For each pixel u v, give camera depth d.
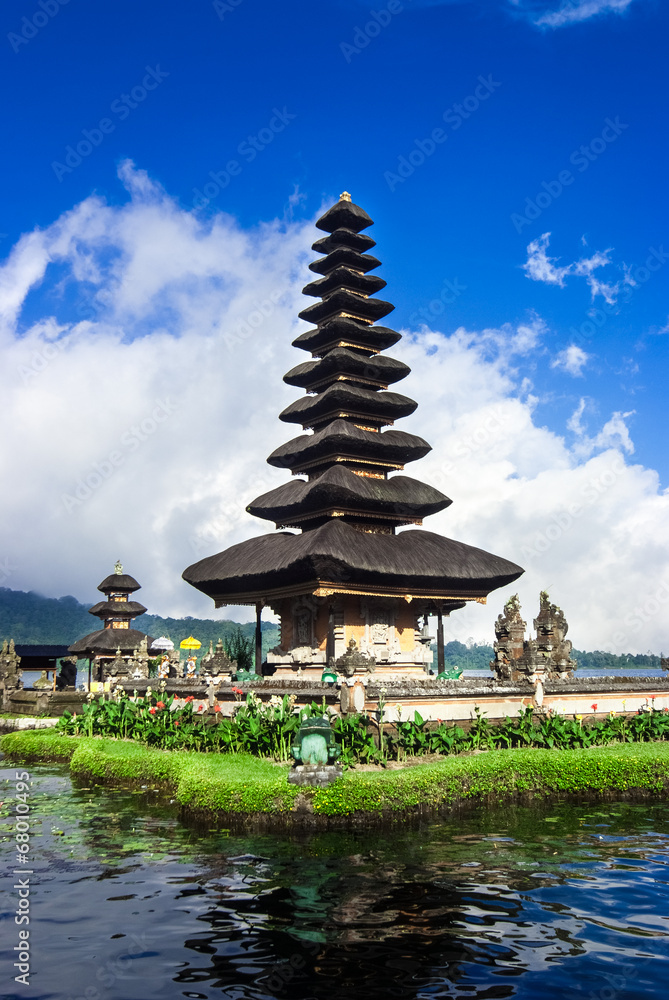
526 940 9.27
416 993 8.00
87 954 8.94
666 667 26.25
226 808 15.15
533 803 17.00
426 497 28.48
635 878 11.52
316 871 11.95
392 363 30.20
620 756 18.33
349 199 31.86
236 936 9.45
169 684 28.08
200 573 29.88
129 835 14.55
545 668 22.20
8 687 41.50
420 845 13.45
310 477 30.91
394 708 19.31
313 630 27.42
